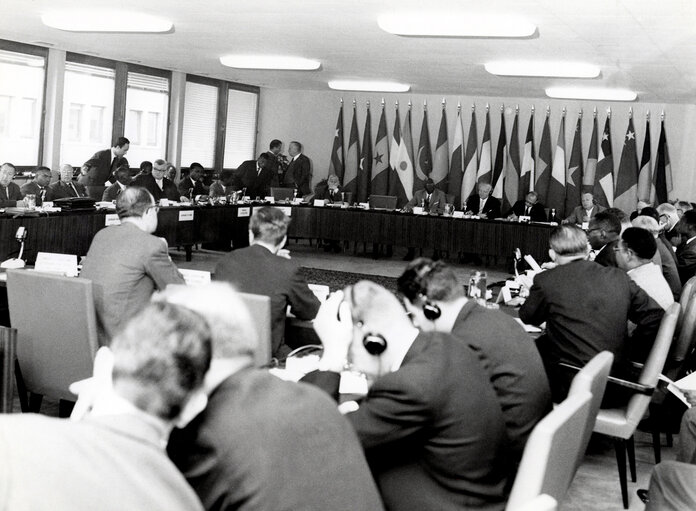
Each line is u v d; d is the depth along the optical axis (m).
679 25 6.34
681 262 7.05
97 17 7.94
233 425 1.57
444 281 2.68
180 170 13.27
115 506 1.14
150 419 1.29
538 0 5.79
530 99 13.70
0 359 2.85
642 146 13.25
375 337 2.26
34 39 10.00
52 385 3.65
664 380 3.84
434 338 2.22
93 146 11.71
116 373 1.30
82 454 1.17
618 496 3.82
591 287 3.79
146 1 6.93
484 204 11.89
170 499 1.20
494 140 14.05
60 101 11.02
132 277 3.83
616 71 9.42
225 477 1.55
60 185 9.62
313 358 3.04
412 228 11.40
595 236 5.70
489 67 9.65
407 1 6.13
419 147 13.94
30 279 3.56
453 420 2.07
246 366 1.68
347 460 1.64
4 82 10.24
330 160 14.87
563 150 13.11
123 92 11.97
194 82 13.41
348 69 11.21
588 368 2.55
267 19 7.42
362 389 2.77
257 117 15.07
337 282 9.40
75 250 7.48
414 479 2.12
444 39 7.87
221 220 10.56
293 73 12.17
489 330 2.65
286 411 1.62
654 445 4.27
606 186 12.91
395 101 14.59
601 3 5.75
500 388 2.59
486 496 2.11
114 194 9.80
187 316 1.36
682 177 13.12
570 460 2.13
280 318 3.70
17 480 1.11
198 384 1.33
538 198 13.24
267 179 12.85
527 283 5.05
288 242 13.28
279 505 1.54
